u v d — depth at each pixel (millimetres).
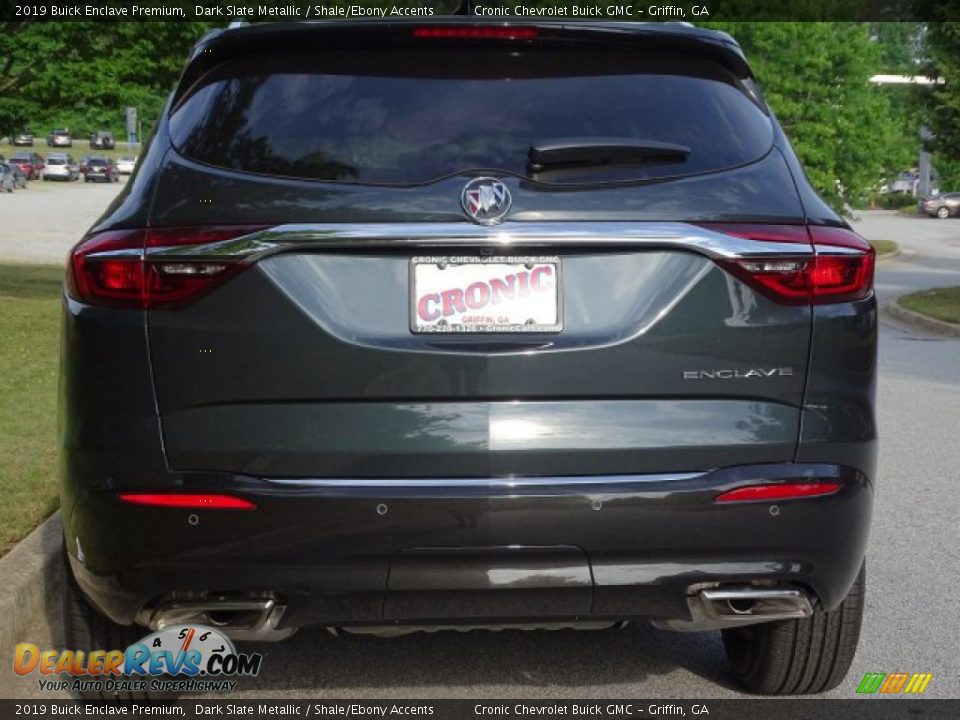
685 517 3043
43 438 7164
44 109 17516
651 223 3039
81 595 3490
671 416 3057
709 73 3412
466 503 2979
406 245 2994
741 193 3143
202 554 3020
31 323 13805
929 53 23172
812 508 3111
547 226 3010
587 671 4125
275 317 2986
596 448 3021
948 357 13969
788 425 3113
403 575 3023
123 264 3021
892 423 9180
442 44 3318
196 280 2998
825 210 3207
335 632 3367
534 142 3145
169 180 3127
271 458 2994
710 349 3066
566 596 3084
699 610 3201
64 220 43406
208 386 3000
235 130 3199
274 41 3307
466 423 3000
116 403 3025
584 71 3330
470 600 3074
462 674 4090
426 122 3170
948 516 6281
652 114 3264
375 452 2990
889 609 4781
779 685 3834
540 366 3012
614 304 3049
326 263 3021
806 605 3262
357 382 2990
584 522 3010
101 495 3043
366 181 3064
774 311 3096
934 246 43375
